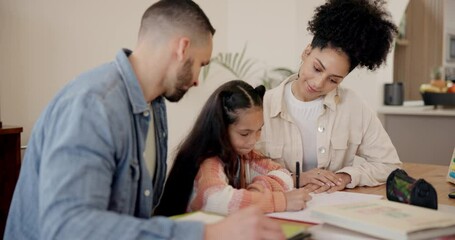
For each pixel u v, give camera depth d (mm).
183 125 3369
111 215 771
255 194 1139
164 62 964
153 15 972
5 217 2139
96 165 792
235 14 3701
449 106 3260
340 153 1621
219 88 1281
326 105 1596
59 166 774
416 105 3533
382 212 935
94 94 853
